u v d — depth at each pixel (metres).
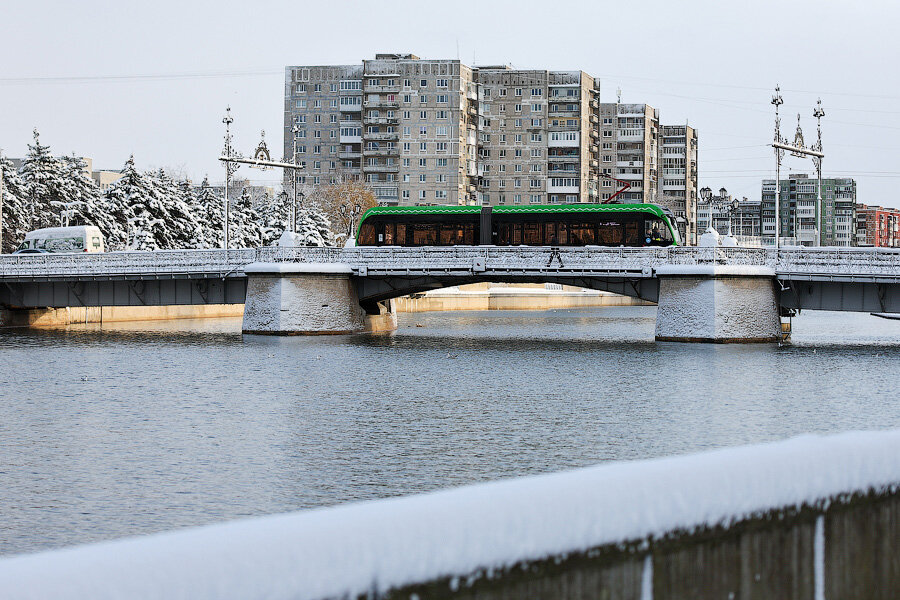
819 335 76.06
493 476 26.66
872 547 6.35
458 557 4.57
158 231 110.38
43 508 23.58
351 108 172.00
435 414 37.41
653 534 5.21
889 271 59.00
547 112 172.25
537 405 39.53
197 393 43.44
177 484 26.00
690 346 61.81
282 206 131.12
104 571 3.76
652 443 31.33
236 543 4.04
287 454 29.86
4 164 112.25
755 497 5.62
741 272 62.19
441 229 71.75
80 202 106.81
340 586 4.24
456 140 165.62
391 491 25.11
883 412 37.25
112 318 94.56
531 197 173.62
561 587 4.95
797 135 71.00
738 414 37.00
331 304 71.00
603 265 64.31
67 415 37.47
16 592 3.63
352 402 40.59
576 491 4.98
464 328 87.69
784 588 5.86
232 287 73.88
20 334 76.75
